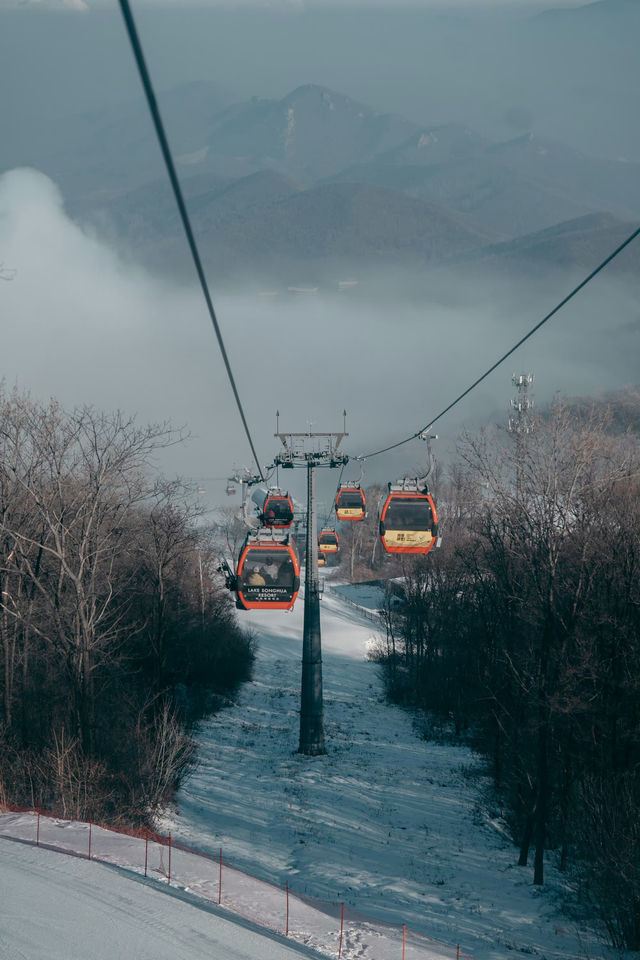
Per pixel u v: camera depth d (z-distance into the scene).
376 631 126.88
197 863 28.77
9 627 42.56
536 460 44.53
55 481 42.28
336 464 60.09
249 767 55.12
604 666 37.22
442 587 73.88
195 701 70.62
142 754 38.88
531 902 34.78
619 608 37.91
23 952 18.61
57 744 35.50
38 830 29.56
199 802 45.41
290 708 81.44
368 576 179.88
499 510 46.75
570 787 38.31
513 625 43.78
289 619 129.38
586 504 41.84
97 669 46.84
